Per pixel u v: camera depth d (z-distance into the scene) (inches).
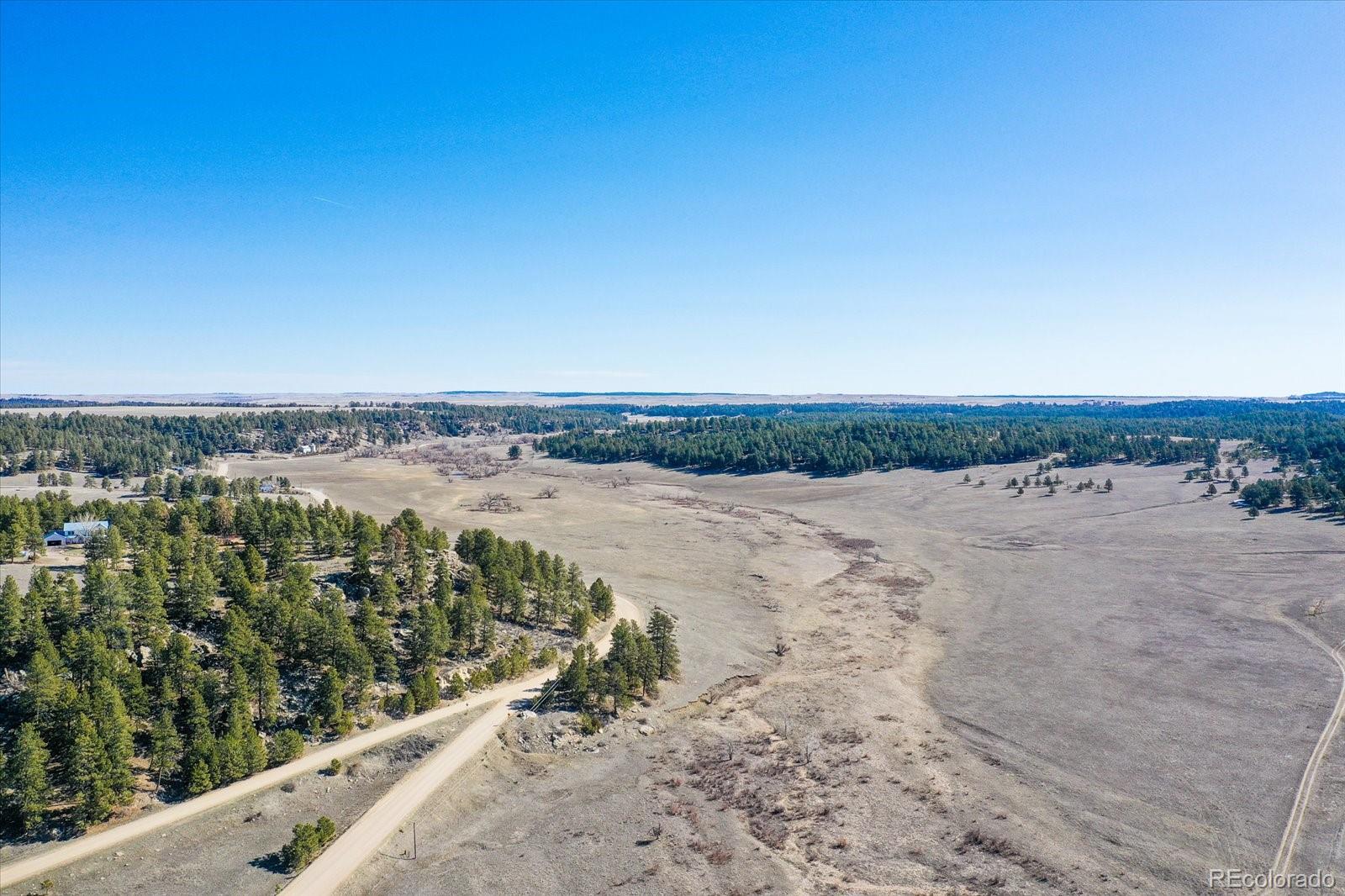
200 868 2278.5
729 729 3240.7
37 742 2381.9
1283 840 2379.4
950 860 2335.1
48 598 3095.5
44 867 2223.2
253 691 2965.1
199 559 3887.8
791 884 2229.3
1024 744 3051.2
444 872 2300.7
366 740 2994.6
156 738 2576.3
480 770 2871.6
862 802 2664.9
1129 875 2245.3
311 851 2340.1
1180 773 2780.5
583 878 2277.3
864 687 3641.7
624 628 3641.7
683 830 2511.1
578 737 3147.1
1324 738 2979.8
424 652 3454.7
